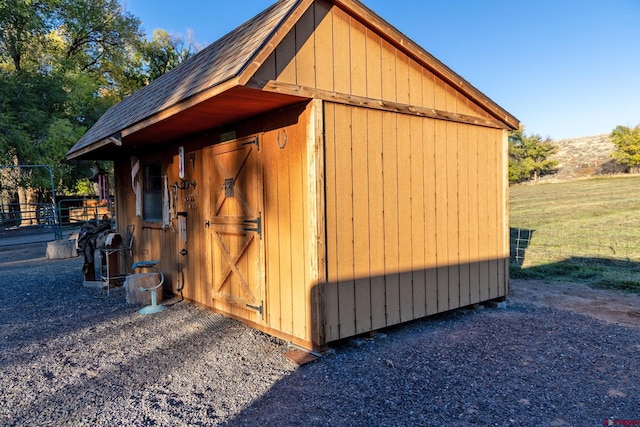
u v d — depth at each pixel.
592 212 15.16
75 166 20.27
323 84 3.64
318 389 3.07
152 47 26.47
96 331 4.62
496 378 3.25
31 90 17.77
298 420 2.63
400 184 4.36
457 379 3.23
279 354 3.77
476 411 2.73
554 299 5.90
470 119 5.15
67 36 22.47
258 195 4.28
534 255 9.11
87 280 7.30
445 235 4.87
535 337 4.24
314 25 3.59
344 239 3.81
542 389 3.05
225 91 3.19
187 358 3.74
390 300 4.25
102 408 2.84
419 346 3.99
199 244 5.47
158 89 5.65
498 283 5.59
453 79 4.80
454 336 4.30
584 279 7.11
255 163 4.30
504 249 5.69
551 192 24.00
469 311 5.31
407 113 4.40
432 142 4.72
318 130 3.57
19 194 20.94
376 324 4.10
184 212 5.79
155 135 5.39
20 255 12.14
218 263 5.06
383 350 3.89
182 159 5.67
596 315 5.05
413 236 4.50
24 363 3.71
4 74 17.31
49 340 4.35
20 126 16.62
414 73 4.50
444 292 4.85
